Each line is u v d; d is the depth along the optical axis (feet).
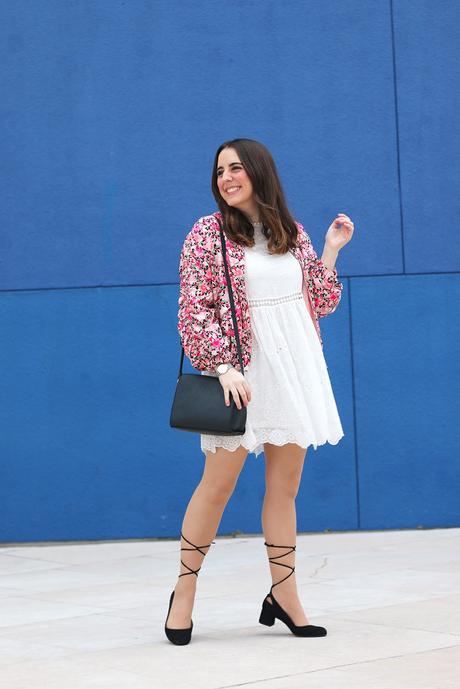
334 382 26.43
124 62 26.45
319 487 26.40
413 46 26.66
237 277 14.74
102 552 24.80
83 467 26.32
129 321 26.37
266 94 26.50
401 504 26.43
